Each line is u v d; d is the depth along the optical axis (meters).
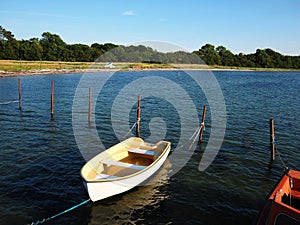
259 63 152.50
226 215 11.76
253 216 11.70
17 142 20.20
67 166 16.14
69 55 104.75
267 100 43.84
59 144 20.12
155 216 11.60
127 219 11.34
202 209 12.16
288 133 23.83
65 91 48.03
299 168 16.62
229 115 31.58
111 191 12.43
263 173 15.80
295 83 76.44
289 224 8.18
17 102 36.88
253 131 24.48
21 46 103.50
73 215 11.44
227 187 14.10
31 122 26.53
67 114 30.52
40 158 17.22
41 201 12.30
